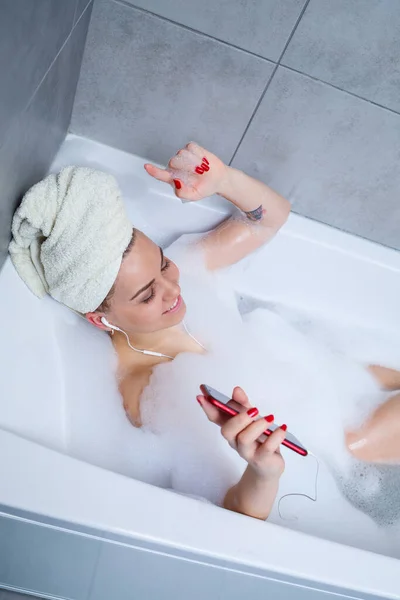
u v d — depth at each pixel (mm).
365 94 1370
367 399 1494
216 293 1521
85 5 1208
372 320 1687
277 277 1616
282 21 1269
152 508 956
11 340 1118
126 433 1266
